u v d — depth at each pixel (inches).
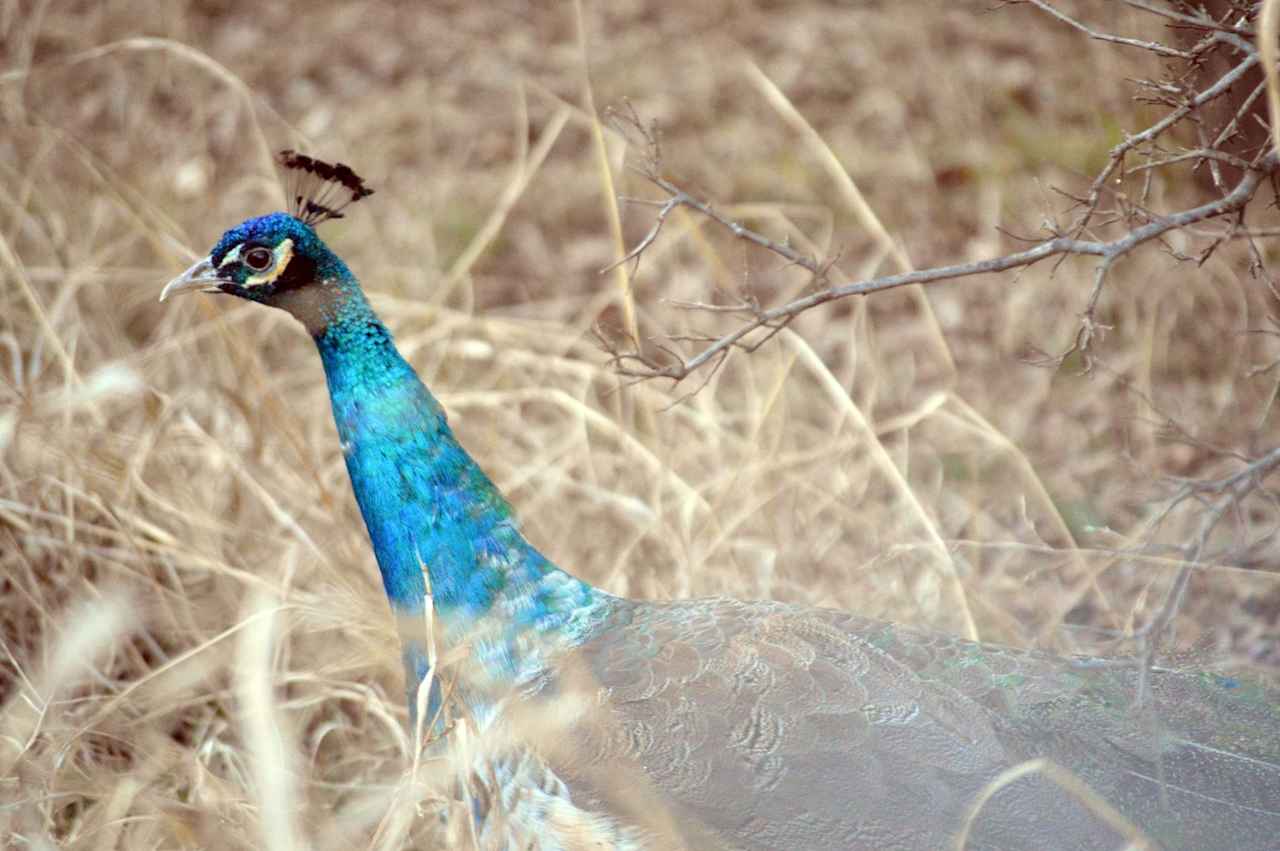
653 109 954.7
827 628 406.3
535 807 394.6
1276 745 376.2
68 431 536.4
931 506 612.7
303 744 504.4
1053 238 400.8
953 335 763.4
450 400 615.8
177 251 654.5
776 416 654.5
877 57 981.2
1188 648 424.2
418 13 1074.7
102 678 491.8
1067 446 686.5
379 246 818.2
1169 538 602.9
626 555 559.8
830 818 369.7
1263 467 415.2
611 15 1077.8
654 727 389.7
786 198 871.7
